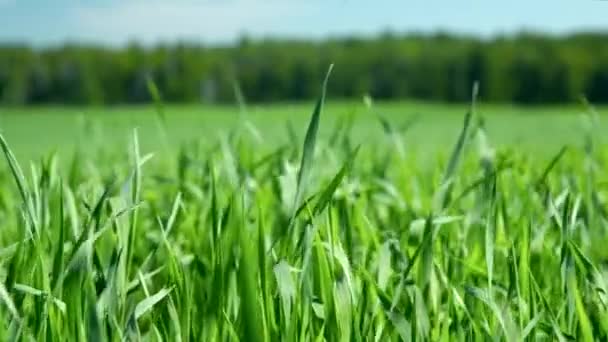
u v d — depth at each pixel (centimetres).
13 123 3547
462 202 308
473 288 161
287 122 303
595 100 8238
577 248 171
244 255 124
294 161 294
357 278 180
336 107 4509
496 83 8225
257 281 155
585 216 250
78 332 150
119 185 308
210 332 149
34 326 163
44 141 1908
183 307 163
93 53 8356
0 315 152
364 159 424
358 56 8412
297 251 165
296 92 8425
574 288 168
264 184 302
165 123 277
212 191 171
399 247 189
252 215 257
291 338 145
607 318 170
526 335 160
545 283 219
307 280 155
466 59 8300
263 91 8412
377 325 171
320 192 176
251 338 122
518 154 371
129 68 8369
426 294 199
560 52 8244
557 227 228
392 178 402
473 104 196
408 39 8581
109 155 452
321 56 8450
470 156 390
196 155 355
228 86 8400
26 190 167
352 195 265
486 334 166
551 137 1528
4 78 8188
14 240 279
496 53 8250
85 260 148
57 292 158
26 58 8238
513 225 259
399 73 8338
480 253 222
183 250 263
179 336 163
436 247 217
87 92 8250
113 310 157
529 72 8231
